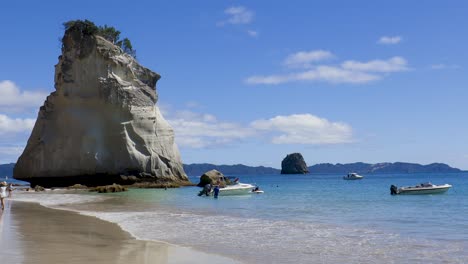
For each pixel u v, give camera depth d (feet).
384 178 466.70
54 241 51.78
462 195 155.63
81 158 216.95
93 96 223.92
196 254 45.09
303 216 85.35
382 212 94.27
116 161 217.15
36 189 192.75
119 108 221.46
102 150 217.97
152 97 235.40
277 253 46.01
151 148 224.74
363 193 176.24
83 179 217.97
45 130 228.63
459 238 56.54
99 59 226.17
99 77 224.74
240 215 86.53
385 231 63.05
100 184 217.97
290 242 52.90
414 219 79.56
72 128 221.46
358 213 91.61
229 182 194.59
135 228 65.26
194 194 164.04
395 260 43.16
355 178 416.05
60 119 225.76
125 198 140.87
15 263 39.17
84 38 227.81
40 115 235.40
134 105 224.94
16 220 75.41
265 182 355.36
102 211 94.02
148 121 226.79
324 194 169.78
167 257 43.45
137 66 240.32
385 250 48.08
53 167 220.84
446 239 55.62
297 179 454.40
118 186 183.73
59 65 234.38
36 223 70.79
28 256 42.29
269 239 54.85
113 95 221.66
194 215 85.25
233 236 57.77
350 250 47.88
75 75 227.20
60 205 111.34
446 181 343.46
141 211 94.43
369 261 42.63
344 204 117.80
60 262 39.75
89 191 183.83
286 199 140.36
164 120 239.91
